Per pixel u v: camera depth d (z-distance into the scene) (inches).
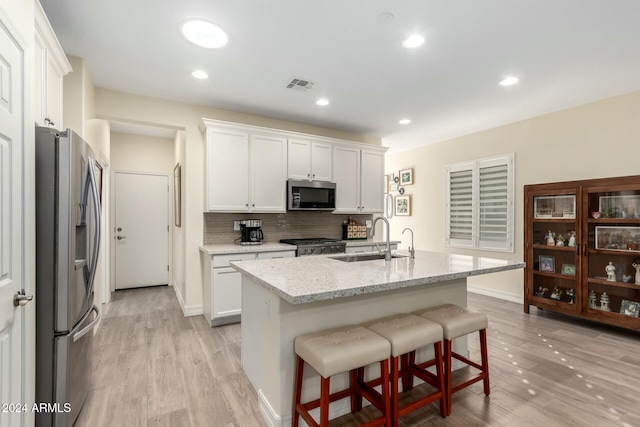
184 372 94.9
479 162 189.6
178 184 177.9
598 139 140.3
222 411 76.7
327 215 191.8
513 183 172.2
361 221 203.9
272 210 157.8
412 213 236.1
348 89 130.4
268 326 74.0
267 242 166.6
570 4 76.7
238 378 91.6
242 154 150.3
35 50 65.4
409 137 206.7
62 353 63.3
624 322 122.6
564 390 85.1
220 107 152.3
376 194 194.1
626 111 132.2
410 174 235.3
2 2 47.7
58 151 63.1
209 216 156.2
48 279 62.5
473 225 192.4
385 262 95.7
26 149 56.6
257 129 153.3
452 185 207.3
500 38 92.1
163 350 110.3
